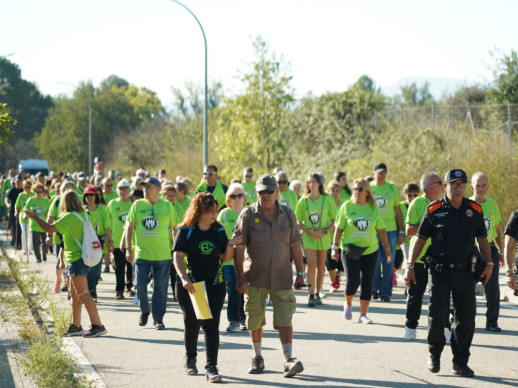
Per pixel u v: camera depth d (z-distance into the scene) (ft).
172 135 233.96
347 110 142.92
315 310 49.73
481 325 43.65
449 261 31.76
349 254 44.16
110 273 72.33
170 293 58.59
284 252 32.01
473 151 82.69
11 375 30.73
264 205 31.89
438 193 39.37
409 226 39.45
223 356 35.99
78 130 312.29
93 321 40.68
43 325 41.93
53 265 74.84
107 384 30.76
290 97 126.00
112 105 318.24
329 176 117.39
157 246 42.65
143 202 42.98
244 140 125.39
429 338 32.50
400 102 395.55
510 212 76.02
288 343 31.99
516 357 35.40
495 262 41.68
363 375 32.14
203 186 60.08
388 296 53.93
